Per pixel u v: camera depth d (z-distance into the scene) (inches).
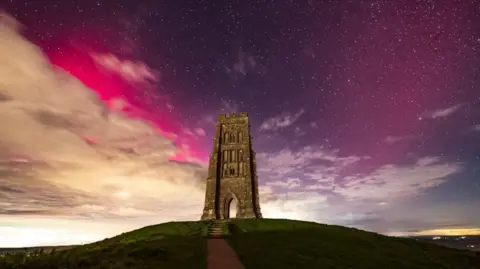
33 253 893.2
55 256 892.0
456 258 1373.0
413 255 1326.3
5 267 762.2
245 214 2512.3
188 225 1919.3
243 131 2915.8
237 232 1675.7
